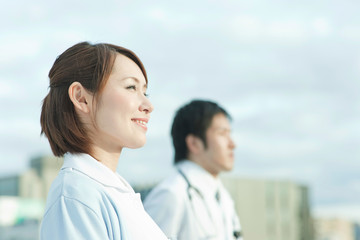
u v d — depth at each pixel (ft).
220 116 6.93
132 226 3.35
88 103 3.51
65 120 3.51
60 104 3.54
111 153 3.64
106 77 3.50
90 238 3.03
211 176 6.82
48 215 3.13
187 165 6.76
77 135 3.48
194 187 6.48
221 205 6.70
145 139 3.62
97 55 3.55
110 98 3.50
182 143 6.98
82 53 3.57
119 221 3.30
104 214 3.21
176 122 7.02
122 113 3.50
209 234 6.35
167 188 6.33
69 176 3.29
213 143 6.80
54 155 3.64
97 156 3.57
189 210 6.31
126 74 3.58
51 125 3.56
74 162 3.40
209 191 6.63
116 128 3.49
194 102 7.03
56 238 3.04
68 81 3.54
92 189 3.25
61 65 3.59
